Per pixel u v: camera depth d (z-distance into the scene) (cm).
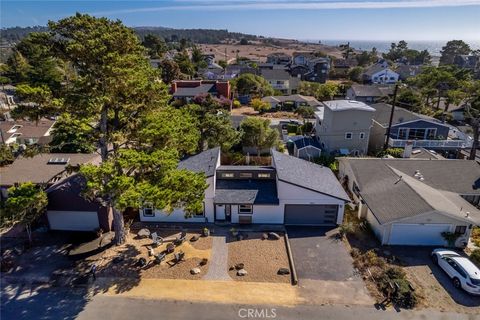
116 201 1720
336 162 3981
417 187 2706
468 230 2336
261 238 2473
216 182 2850
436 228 2362
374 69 11375
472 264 2019
